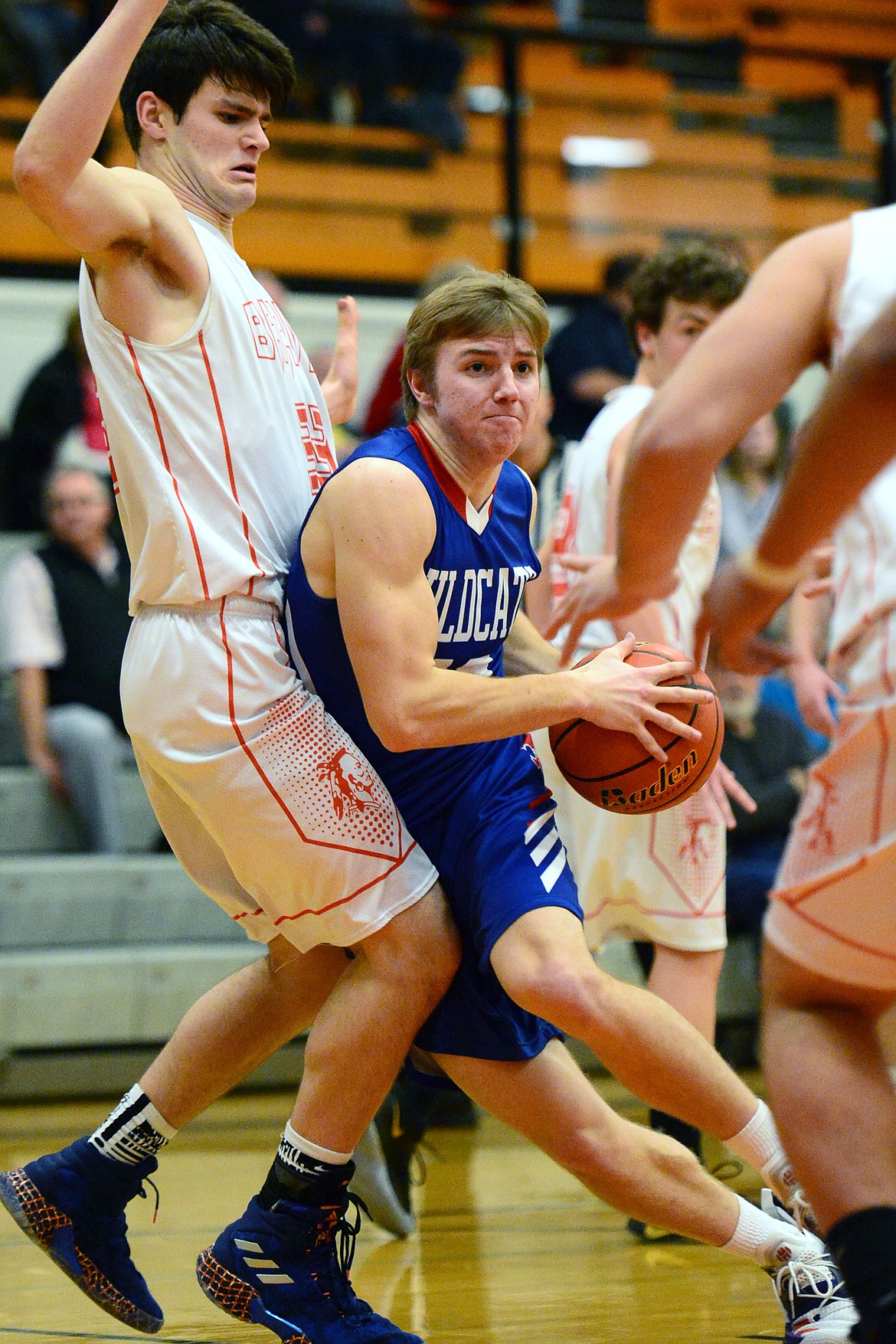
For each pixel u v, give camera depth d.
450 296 6.16
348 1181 6.18
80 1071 14.45
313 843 6.04
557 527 9.35
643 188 23.19
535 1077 6.19
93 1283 6.49
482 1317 6.79
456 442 6.22
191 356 6.25
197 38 6.62
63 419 17.98
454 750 6.37
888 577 4.31
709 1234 6.18
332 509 6.02
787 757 14.77
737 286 8.66
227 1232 6.18
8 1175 6.54
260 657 6.18
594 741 6.21
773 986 4.70
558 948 5.93
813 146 23.50
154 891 15.50
